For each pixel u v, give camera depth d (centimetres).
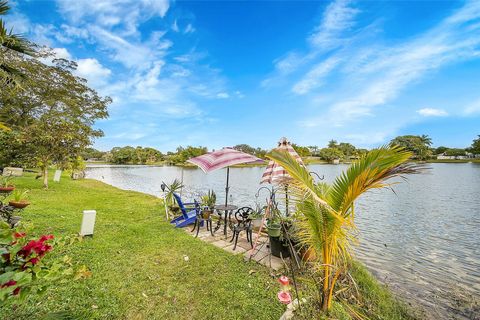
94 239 437
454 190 1653
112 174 3039
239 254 401
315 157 7575
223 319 240
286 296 233
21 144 988
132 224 570
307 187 209
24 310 224
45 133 1020
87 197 950
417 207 1127
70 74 1645
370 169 200
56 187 1135
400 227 798
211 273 333
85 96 1786
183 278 317
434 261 513
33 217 535
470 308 339
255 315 246
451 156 7119
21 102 1409
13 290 125
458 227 796
